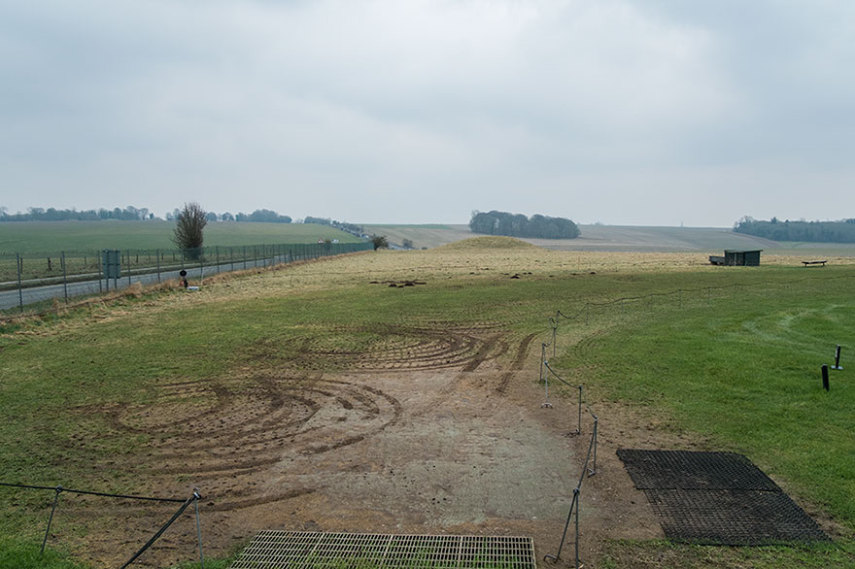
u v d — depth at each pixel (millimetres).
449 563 6645
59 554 6953
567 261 66438
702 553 6773
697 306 27109
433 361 17016
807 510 7746
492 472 9211
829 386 13039
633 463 9422
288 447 10414
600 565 6570
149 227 185625
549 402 12812
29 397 13516
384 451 10156
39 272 47281
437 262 66688
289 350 18562
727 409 11867
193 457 10000
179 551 7090
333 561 6742
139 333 21406
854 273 43625
